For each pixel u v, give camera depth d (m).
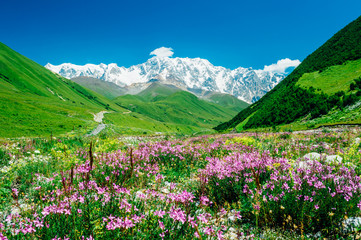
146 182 6.22
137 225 3.38
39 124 91.19
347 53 101.44
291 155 9.55
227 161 6.71
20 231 3.04
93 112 180.75
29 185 5.86
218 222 4.23
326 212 4.05
